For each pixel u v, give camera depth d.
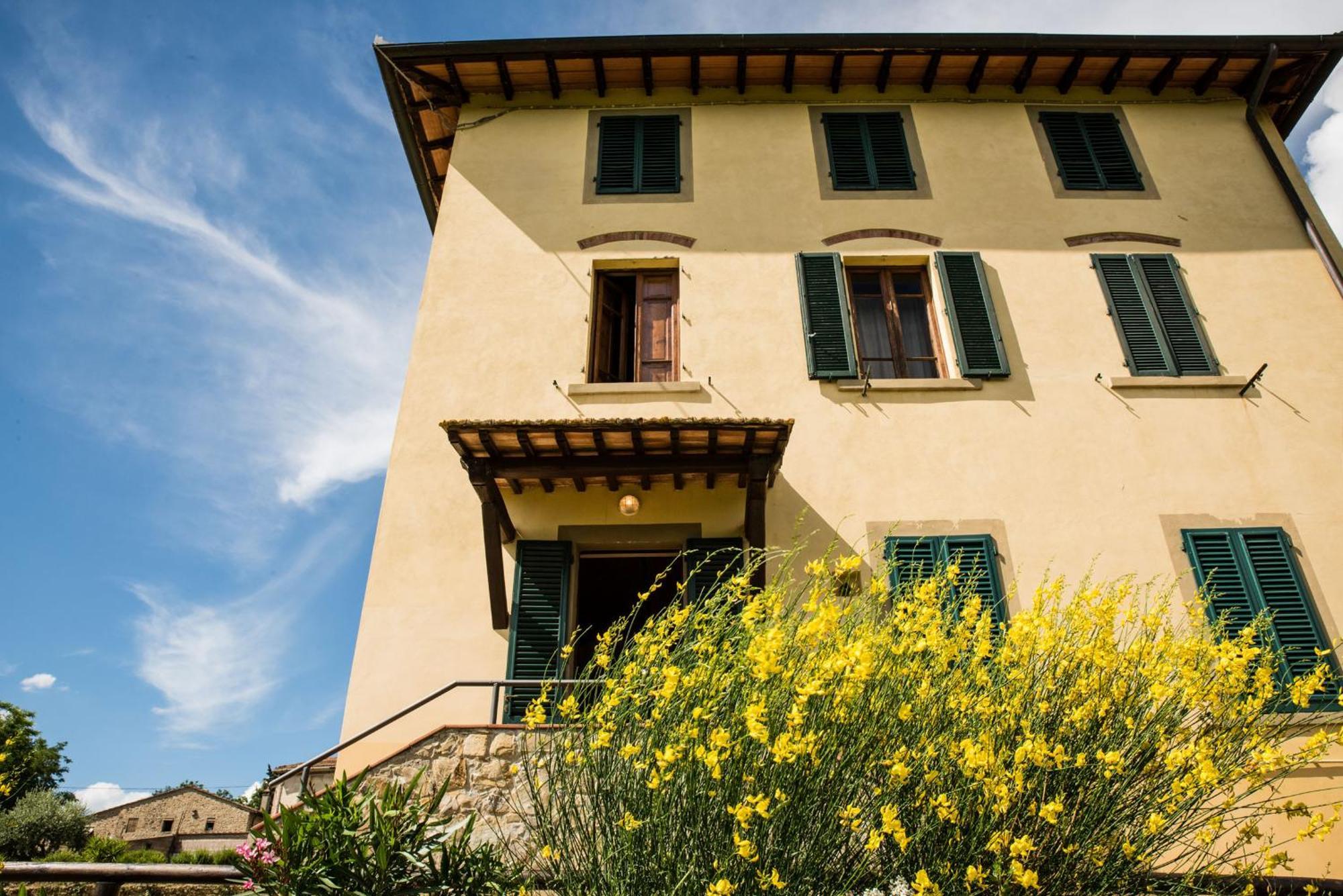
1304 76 10.24
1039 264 9.17
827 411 8.27
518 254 9.25
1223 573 7.37
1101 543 7.55
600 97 10.45
